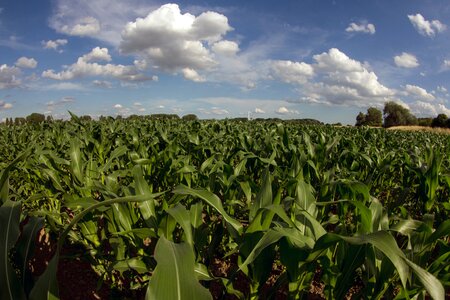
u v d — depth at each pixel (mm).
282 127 6992
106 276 3383
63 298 3352
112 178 3471
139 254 2799
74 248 4262
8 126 14969
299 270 1980
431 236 2051
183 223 2031
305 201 2506
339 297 2037
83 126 11328
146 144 7875
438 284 1349
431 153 4387
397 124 72250
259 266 2043
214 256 4137
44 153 4492
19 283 1626
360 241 1482
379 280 1922
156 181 4961
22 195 6262
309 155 5566
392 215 3295
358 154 5594
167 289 1158
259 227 2016
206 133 10195
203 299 1167
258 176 5824
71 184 4406
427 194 4188
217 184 4070
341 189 3234
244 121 22234
